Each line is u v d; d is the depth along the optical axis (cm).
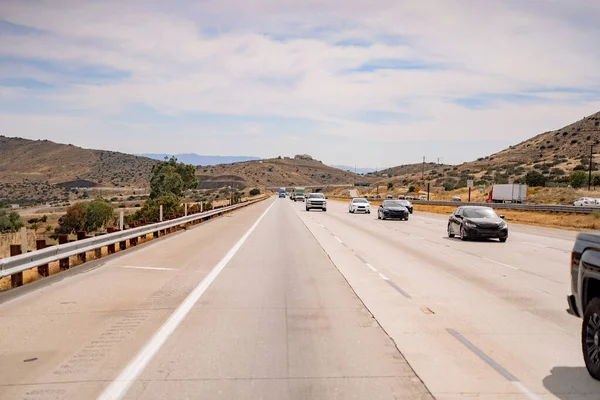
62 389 558
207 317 877
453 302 1005
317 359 654
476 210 2477
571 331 792
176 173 11694
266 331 787
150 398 533
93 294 1081
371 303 992
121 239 1772
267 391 550
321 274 1355
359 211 5247
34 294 1081
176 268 1460
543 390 554
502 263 1605
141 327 812
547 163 14188
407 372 607
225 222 3684
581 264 623
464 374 601
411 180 17750
